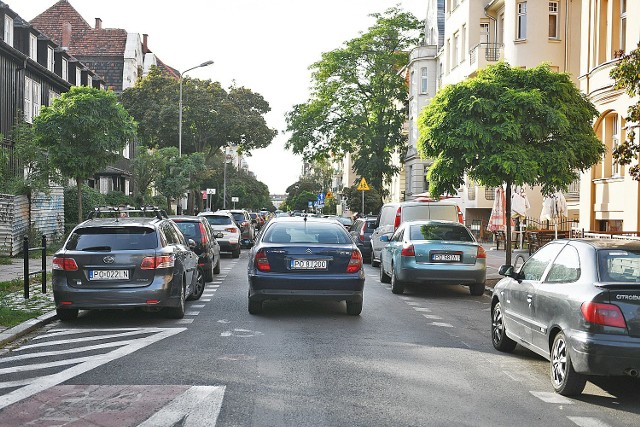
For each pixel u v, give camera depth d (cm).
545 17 3272
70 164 2236
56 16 6644
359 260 1179
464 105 1521
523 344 821
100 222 1141
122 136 2334
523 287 831
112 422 579
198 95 5438
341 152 5228
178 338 977
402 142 5188
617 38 2233
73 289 1070
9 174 2617
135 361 820
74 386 699
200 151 5719
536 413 628
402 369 796
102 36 6525
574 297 684
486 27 3941
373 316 1223
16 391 680
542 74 1584
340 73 5034
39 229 2645
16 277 1742
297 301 1405
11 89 3044
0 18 2972
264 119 5722
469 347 948
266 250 1166
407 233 1591
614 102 2159
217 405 630
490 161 1507
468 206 4097
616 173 2209
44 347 919
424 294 1606
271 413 609
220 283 1764
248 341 956
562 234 2453
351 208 5150
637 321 641
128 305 1074
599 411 638
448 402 658
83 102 2256
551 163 1535
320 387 704
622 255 698
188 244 1374
